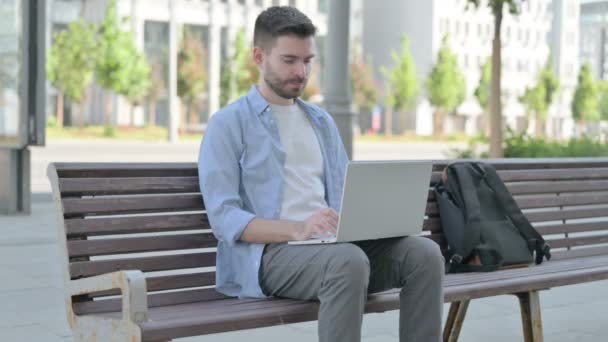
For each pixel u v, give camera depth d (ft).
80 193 11.21
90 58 174.60
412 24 271.49
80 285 10.34
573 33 200.13
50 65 175.22
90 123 215.72
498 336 17.74
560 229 17.17
